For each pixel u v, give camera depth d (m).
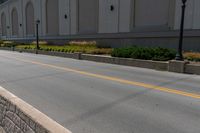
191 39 17.06
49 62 16.56
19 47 33.31
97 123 4.42
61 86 7.97
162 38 19.36
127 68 13.08
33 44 38.03
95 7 27.25
